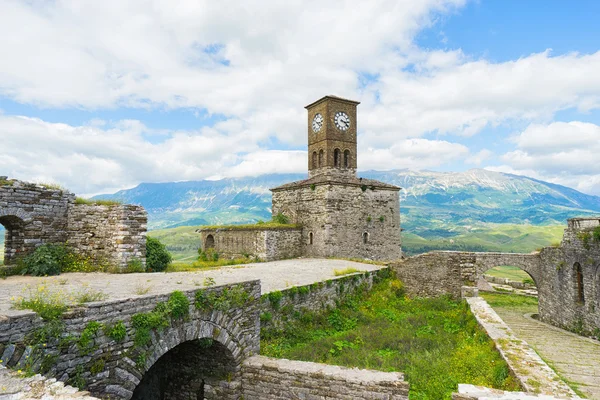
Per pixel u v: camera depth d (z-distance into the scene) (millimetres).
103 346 8828
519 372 10773
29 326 7656
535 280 28078
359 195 40844
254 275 22562
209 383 13000
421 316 22547
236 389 12602
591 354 16188
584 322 20672
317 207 39469
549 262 25906
